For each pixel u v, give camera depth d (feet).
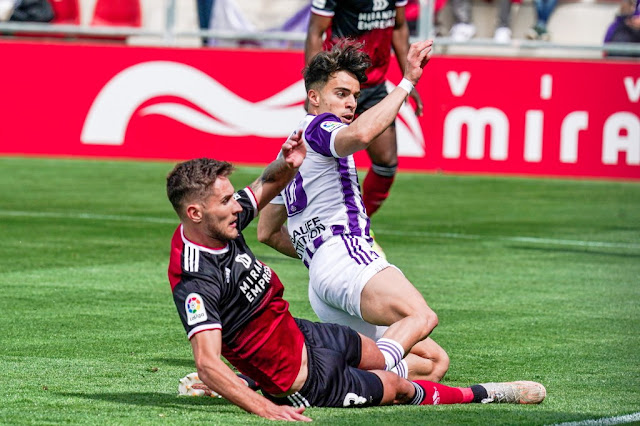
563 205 140.56
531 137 163.73
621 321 76.13
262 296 49.11
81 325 71.41
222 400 52.75
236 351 49.37
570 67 161.58
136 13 185.06
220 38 172.96
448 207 137.69
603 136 162.30
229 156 170.71
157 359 62.34
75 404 51.34
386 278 54.19
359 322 56.85
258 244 110.63
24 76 175.22
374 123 53.57
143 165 170.09
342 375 50.55
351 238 56.03
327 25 95.61
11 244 105.81
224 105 170.19
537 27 184.34
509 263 100.42
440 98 165.37
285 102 168.14
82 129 175.11
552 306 81.15
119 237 111.45
